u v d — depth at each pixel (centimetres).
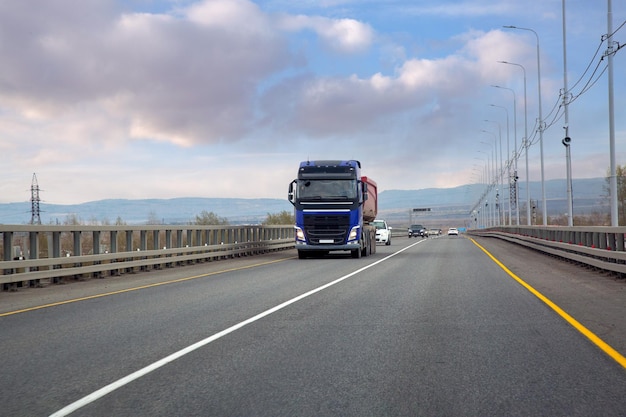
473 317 1138
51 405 603
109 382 687
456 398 618
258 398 621
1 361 794
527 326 1037
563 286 1678
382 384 672
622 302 1337
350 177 3078
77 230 1970
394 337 945
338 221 3048
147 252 2330
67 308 1305
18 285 1755
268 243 3884
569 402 601
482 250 4091
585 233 2389
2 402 613
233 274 2186
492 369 737
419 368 745
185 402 609
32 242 1789
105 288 1730
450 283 1783
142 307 1306
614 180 2747
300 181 3092
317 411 578
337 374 717
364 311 1222
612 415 561
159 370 741
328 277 2017
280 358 802
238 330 1011
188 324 1076
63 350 861
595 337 934
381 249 4431
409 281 1852
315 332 990
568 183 3875
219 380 692
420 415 565
